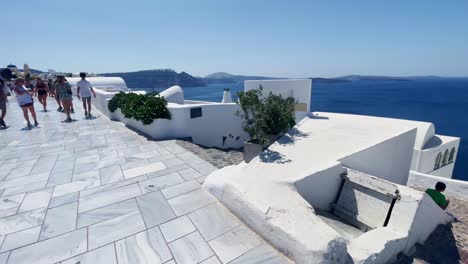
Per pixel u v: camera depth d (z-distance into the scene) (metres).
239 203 3.46
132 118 9.49
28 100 9.34
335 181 4.70
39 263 2.66
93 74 37.28
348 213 4.28
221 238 3.09
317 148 5.87
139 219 3.48
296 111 10.56
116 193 4.25
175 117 8.47
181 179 4.83
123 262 2.69
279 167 4.72
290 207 3.19
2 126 9.62
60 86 10.38
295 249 2.62
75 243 2.98
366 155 5.82
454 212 6.41
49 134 8.55
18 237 3.08
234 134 10.67
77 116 12.17
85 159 6.01
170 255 2.80
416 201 3.53
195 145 7.45
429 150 11.16
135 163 5.75
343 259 2.59
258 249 2.90
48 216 3.55
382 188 4.04
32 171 5.22
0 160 5.90
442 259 3.44
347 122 8.44
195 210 3.71
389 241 3.01
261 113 6.89
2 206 3.81
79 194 4.21
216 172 4.51
